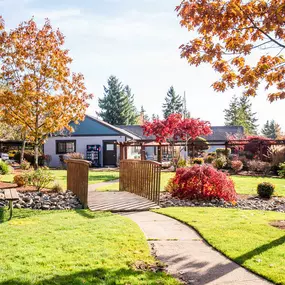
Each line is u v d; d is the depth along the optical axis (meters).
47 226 5.94
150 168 9.39
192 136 20.25
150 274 3.78
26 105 13.22
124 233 5.47
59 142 28.70
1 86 15.27
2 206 8.03
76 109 13.99
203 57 5.67
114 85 53.16
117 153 28.25
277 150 19.84
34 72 13.53
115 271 3.82
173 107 64.62
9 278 3.53
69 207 8.35
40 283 3.43
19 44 13.11
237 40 5.57
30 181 10.66
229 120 64.81
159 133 19.98
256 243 4.96
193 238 5.39
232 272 3.93
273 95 5.89
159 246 4.95
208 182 9.48
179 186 9.87
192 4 5.38
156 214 7.50
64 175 18.14
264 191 10.27
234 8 5.11
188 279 3.73
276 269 3.94
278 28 5.16
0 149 30.00
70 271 3.78
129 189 11.07
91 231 5.58
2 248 4.57
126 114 53.38
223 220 6.62
